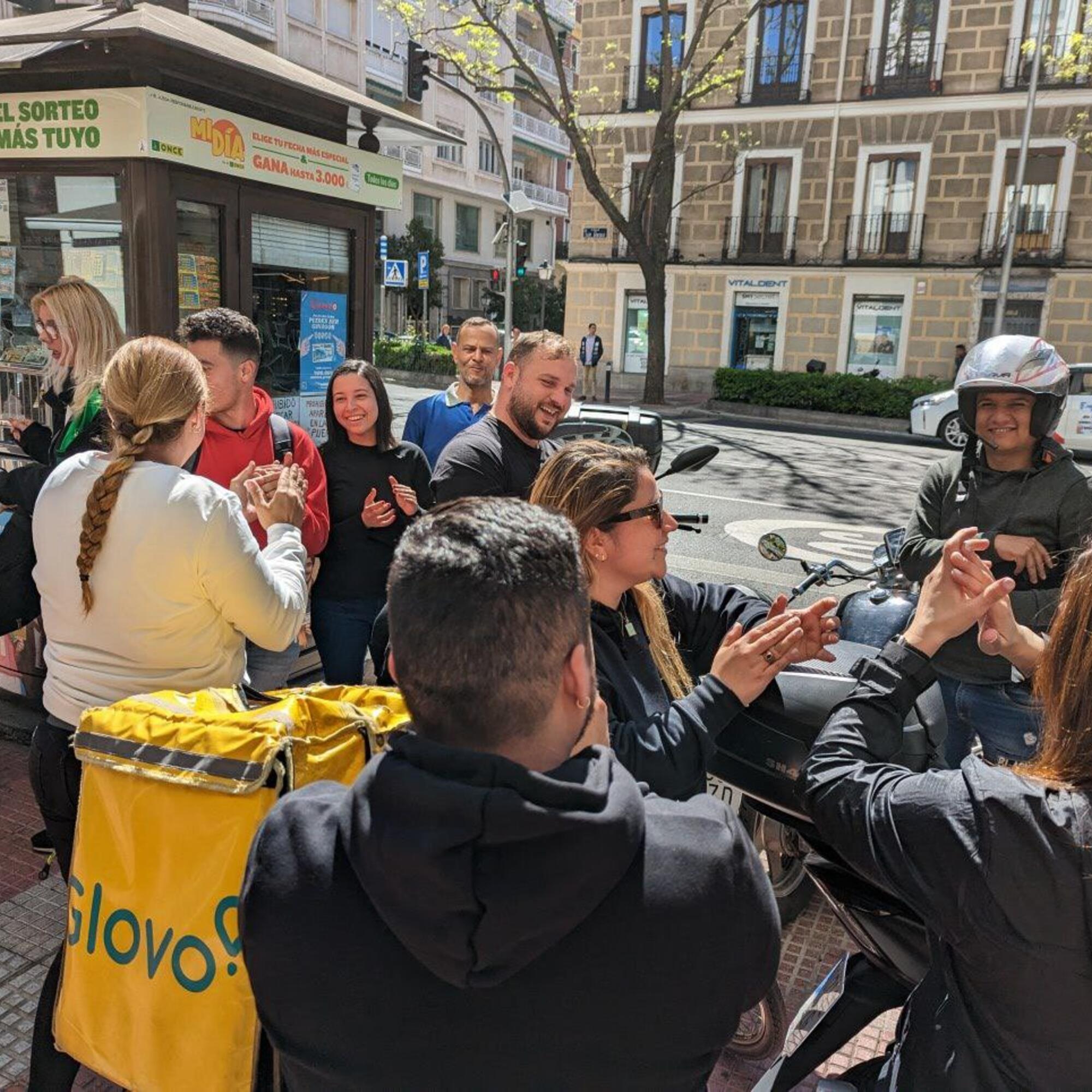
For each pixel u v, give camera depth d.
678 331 25.75
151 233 3.61
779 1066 1.95
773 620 1.76
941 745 2.31
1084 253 21.62
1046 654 1.21
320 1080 1.02
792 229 24.08
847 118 23.09
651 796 1.11
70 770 2.01
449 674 0.98
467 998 0.96
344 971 0.98
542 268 41.44
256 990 1.03
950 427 16.09
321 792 1.13
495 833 0.89
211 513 1.93
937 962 1.33
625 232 21.59
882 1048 2.45
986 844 1.12
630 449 1.92
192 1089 1.62
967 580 1.45
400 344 27.30
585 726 1.08
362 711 1.83
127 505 1.90
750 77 23.83
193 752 1.64
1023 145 19.27
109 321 3.00
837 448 15.32
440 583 0.99
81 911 1.71
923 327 23.19
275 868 1.03
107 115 3.50
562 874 0.89
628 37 24.97
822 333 24.19
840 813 1.33
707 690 1.71
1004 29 21.41
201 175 3.78
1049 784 1.15
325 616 3.47
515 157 48.44
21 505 2.35
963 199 22.41
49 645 2.07
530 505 1.11
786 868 2.72
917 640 1.47
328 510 3.35
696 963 0.97
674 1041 0.98
